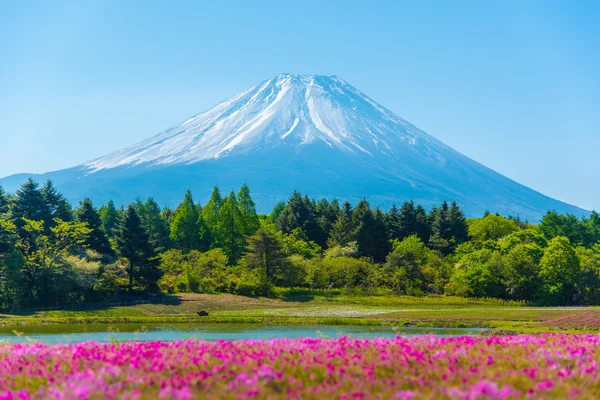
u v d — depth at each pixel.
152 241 92.69
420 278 102.81
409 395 12.78
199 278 96.94
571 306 90.50
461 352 17.91
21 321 59.06
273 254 101.19
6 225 78.25
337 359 16.81
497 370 15.36
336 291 100.25
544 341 21.30
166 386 13.84
